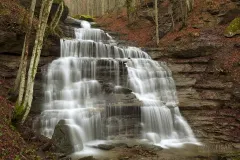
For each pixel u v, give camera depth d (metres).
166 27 25.53
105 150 11.66
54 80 15.28
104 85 15.73
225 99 14.99
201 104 15.19
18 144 9.26
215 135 13.62
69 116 12.92
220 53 18.27
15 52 15.52
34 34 15.95
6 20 15.30
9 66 14.79
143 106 14.20
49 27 17.28
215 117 14.44
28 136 10.72
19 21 15.83
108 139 13.27
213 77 17.06
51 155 9.88
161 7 28.25
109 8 46.34
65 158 10.03
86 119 12.93
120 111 13.80
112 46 19.67
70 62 16.23
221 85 15.98
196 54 18.73
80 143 11.78
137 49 20.56
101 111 13.45
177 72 18.06
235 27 19.80
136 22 29.23
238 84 15.64
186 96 16.33
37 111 13.27
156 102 15.29
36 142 10.63
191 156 11.21
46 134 12.41
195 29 22.52
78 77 15.99
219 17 22.45
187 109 15.20
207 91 16.17
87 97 15.18
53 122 12.69
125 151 11.59
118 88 15.68
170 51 19.61
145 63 18.39
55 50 17.12
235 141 12.77
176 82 17.44
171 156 11.18
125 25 30.86
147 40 25.59
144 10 29.48
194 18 23.78
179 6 25.97
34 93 14.02
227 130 13.58
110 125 13.41
